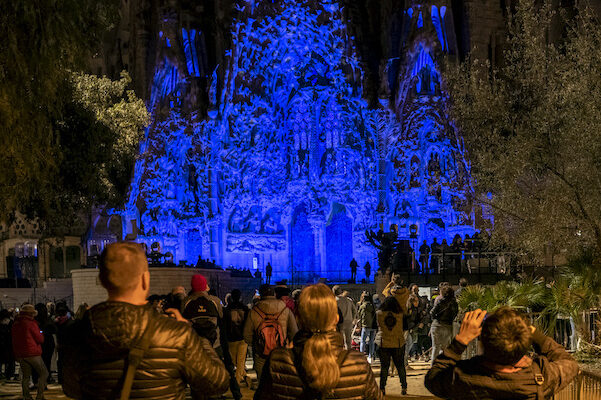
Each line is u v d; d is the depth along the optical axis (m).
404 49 55.75
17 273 57.38
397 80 56.09
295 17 55.44
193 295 10.54
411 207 55.25
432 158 55.06
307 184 56.09
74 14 11.55
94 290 37.97
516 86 21.31
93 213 54.94
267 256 55.62
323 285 4.02
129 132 39.59
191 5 56.97
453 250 34.28
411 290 15.22
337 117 56.12
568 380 4.00
